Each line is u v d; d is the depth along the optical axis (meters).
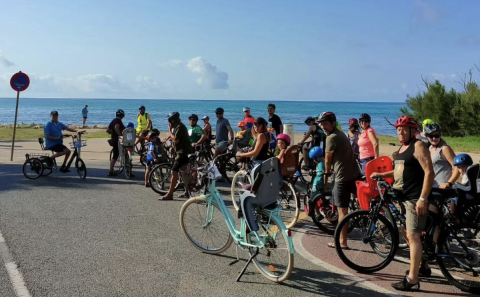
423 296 4.56
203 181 5.73
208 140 13.25
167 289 4.59
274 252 4.95
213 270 5.16
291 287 4.73
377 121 64.25
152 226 6.91
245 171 8.37
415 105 31.61
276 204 5.07
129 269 5.11
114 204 8.38
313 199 6.88
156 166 9.40
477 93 28.28
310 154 7.21
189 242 6.12
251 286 4.73
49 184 10.27
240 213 5.16
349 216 5.34
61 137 11.28
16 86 14.34
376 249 5.64
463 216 4.95
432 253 4.88
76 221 7.11
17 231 6.48
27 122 58.47
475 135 28.36
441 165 6.16
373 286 4.80
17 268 5.05
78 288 4.55
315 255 5.77
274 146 11.20
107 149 18.06
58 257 5.43
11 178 10.95
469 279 4.93
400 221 5.39
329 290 4.66
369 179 5.50
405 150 4.79
